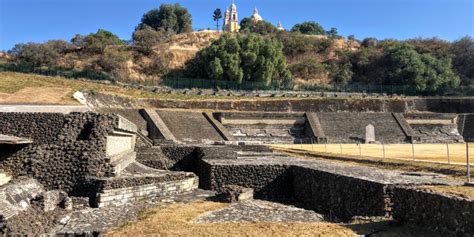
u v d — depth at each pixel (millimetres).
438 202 14320
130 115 52875
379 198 17531
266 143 60531
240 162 29453
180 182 26359
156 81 85812
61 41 103125
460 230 13266
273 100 75188
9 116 23984
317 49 129750
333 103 78000
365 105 79625
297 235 14625
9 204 16891
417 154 38719
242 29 151750
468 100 83188
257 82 89625
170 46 112188
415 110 82062
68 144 22859
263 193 27641
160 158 34156
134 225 16609
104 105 54531
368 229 15477
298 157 36031
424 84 94438
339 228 15672
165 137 49031
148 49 104688
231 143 50594
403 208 16234
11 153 22406
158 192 24453
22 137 23469
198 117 60750
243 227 15930
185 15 151250
